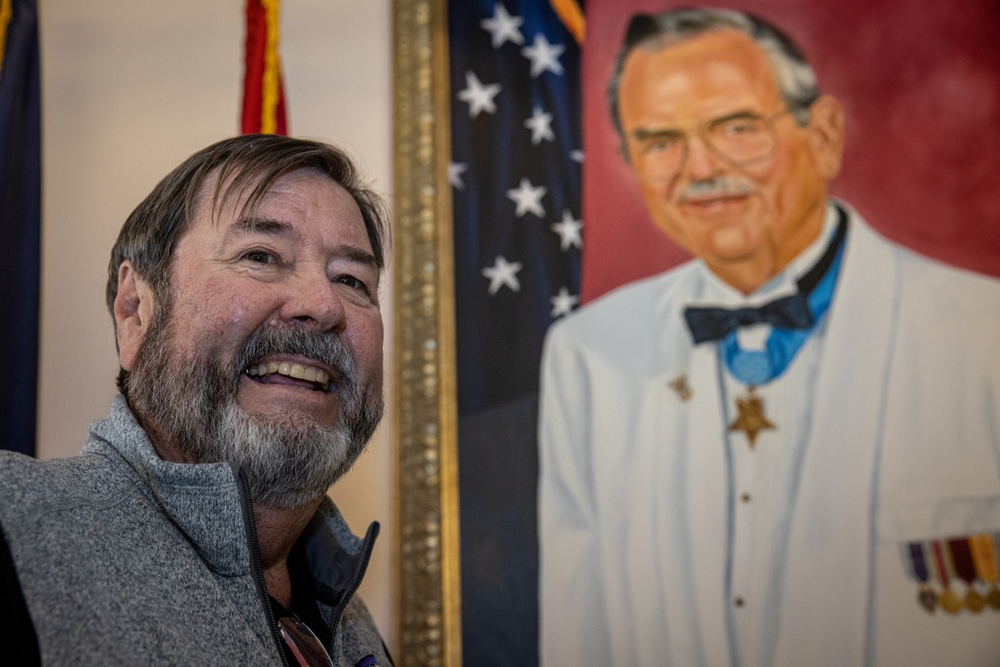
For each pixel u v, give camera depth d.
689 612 1.82
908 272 1.99
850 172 2.06
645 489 1.90
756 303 1.99
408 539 1.85
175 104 2.08
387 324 1.98
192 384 0.89
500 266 2.02
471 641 1.81
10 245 1.75
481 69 2.12
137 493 0.81
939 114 2.09
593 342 1.99
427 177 2.03
